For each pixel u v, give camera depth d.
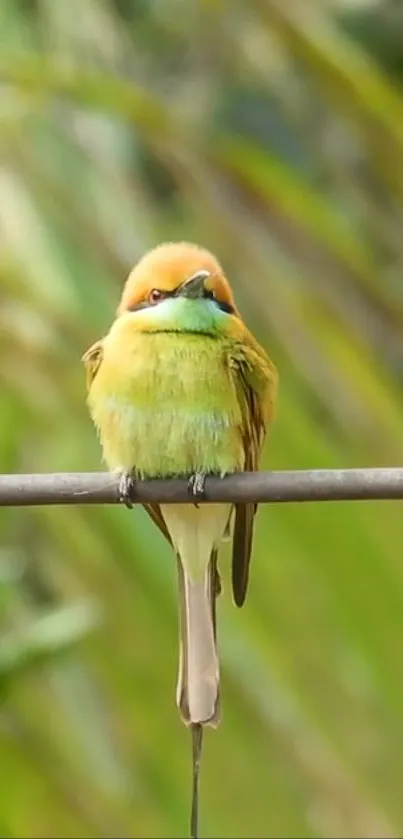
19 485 7.29
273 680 9.69
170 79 14.73
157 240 10.73
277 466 9.46
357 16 15.06
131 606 10.12
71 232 10.59
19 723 10.79
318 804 9.84
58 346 10.20
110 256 10.61
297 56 10.19
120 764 10.66
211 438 8.75
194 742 8.46
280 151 14.93
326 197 13.60
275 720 9.81
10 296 10.15
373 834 9.70
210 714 8.54
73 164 10.84
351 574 9.35
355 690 9.54
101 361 8.95
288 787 9.91
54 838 10.70
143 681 10.23
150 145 11.06
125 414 8.77
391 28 15.31
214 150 10.28
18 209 10.45
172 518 8.95
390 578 9.31
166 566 10.11
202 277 8.80
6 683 8.48
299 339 10.08
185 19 14.28
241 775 10.04
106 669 10.19
